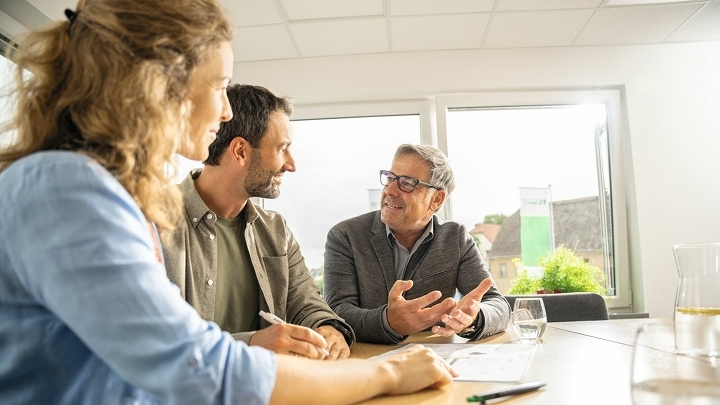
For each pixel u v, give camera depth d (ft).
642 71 11.30
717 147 11.18
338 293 6.06
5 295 1.85
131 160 2.06
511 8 9.61
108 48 2.07
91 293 1.73
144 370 1.78
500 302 5.35
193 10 2.26
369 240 6.48
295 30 10.22
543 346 3.98
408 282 4.63
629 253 11.30
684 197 11.09
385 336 4.53
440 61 11.37
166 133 2.16
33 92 2.13
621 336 4.39
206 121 2.48
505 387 2.67
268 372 1.98
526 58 11.36
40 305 1.89
